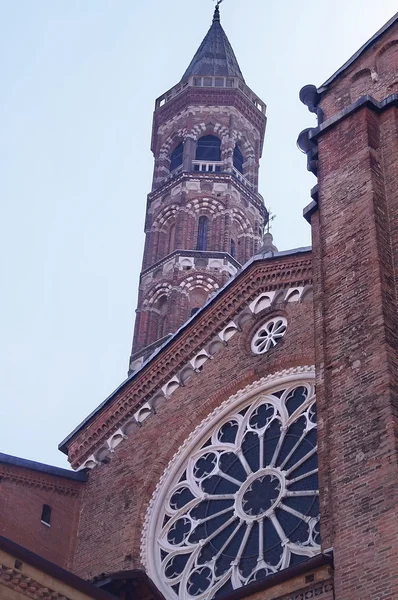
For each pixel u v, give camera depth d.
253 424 30.08
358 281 24.56
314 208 27.95
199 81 64.06
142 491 30.94
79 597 21.02
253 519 27.81
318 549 25.75
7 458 31.73
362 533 20.30
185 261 54.62
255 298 32.28
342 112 28.47
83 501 32.91
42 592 20.42
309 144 29.45
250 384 30.72
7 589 19.89
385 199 26.09
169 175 60.50
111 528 31.00
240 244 57.41
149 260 56.59
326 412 23.12
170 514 30.03
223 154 60.53
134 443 32.84
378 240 24.83
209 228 56.97
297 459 28.22
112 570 29.67
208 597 27.05
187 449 31.06
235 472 29.52
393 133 27.19
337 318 24.44
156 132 64.06
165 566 28.77
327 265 25.80
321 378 23.97
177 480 30.77
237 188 58.81
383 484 20.53
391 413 21.41
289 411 29.38
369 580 19.56
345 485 21.33
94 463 33.59
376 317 23.38
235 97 63.03
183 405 32.19
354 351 23.36
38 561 20.53
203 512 29.39
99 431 34.00
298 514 26.97
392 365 22.39
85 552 31.12
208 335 32.81
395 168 26.36
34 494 31.95
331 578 20.61
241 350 31.77
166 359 33.34
